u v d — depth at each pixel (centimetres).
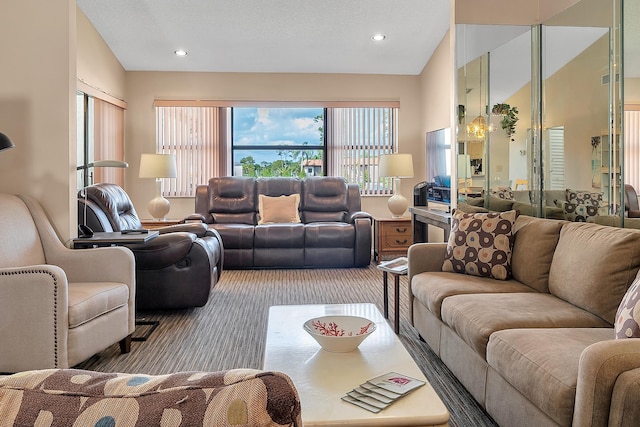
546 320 201
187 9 500
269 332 205
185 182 664
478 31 381
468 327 208
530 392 158
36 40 302
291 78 665
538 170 374
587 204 327
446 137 559
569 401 140
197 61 626
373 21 527
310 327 188
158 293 361
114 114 607
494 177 386
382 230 587
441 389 234
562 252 241
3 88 303
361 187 686
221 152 666
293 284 476
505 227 287
